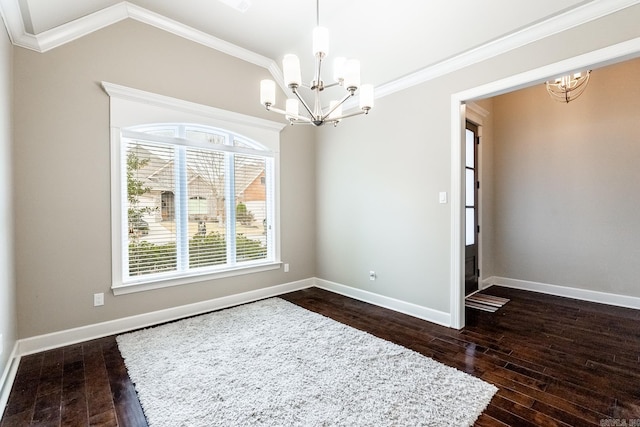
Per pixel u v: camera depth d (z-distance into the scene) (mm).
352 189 3998
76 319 2684
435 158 3080
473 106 3973
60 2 2275
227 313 3381
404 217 3383
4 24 2123
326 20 3117
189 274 3314
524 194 4340
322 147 4430
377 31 2992
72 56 2646
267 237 4109
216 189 3604
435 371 2139
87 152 2727
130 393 1933
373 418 1662
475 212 4270
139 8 2914
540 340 2666
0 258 1944
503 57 2576
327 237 4395
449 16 2566
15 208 2391
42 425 1655
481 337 2732
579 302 3748
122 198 2936
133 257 3027
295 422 1642
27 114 2451
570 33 2223
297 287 4395
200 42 3381
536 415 1690
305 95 4203
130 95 2906
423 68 3088
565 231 3994
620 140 3584
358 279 3941
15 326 2352
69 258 2648
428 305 3170
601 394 1880
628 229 3547
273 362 2283
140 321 3016
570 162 3945
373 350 2465
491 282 4617
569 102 3936
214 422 1652
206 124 3420
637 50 1959
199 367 2221
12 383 2029
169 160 3246
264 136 3953
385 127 3561
